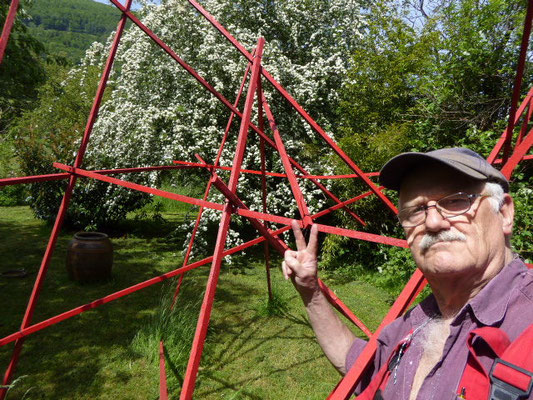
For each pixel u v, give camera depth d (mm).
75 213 9141
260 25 8602
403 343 1169
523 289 932
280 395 3693
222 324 5113
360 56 7586
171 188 13508
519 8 5918
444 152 1089
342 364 1473
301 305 5883
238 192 7559
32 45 10273
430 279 1089
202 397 3604
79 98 14578
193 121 7484
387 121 7516
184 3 7789
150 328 4461
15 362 2727
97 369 3992
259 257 8445
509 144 1880
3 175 13469
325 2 8898
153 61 8336
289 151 7996
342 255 8188
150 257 7980
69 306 5445
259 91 2523
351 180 6910
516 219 4797
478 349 864
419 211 1095
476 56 6004
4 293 5785
